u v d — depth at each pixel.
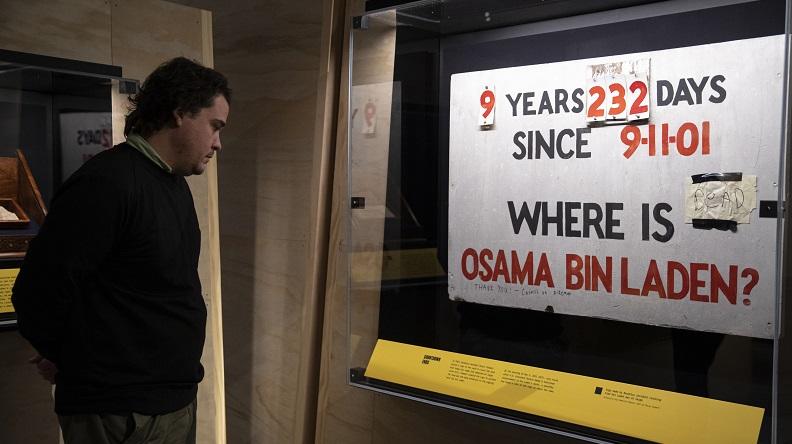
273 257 3.02
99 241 1.67
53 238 1.66
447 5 1.93
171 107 1.80
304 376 2.42
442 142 1.97
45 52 2.37
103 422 1.74
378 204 2.10
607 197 1.70
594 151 1.71
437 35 1.97
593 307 1.73
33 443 2.48
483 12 1.88
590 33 1.71
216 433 2.80
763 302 1.49
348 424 2.49
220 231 3.27
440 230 1.99
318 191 2.38
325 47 2.36
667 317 1.62
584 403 1.72
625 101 1.67
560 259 1.78
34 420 2.48
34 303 1.68
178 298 1.82
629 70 1.66
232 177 3.20
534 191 1.81
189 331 1.85
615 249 1.69
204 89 1.83
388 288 2.10
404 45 2.03
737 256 1.52
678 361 1.61
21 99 2.32
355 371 2.16
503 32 1.85
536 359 1.82
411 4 1.96
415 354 2.04
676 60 1.59
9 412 2.42
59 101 2.39
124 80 2.39
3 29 2.28
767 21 1.48
